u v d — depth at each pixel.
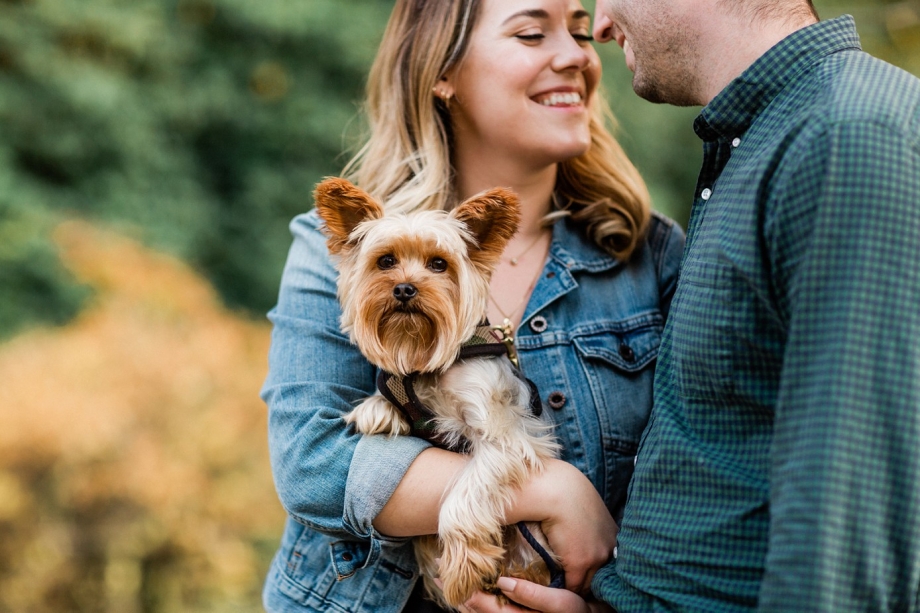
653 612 1.82
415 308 2.24
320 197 2.32
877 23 6.68
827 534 1.42
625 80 10.73
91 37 9.39
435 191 2.57
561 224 2.61
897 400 1.44
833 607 1.42
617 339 2.44
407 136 2.66
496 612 2.11
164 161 9.84
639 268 2.61
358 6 11.07
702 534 1.74
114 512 5.46
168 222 9.70
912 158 1.50
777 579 1.46
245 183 10.51
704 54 1.96
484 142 2.59
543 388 2.37
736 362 1.69
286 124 10.55
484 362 2.31
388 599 2.32
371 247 2.31
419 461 2.18
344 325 2.34
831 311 1.47
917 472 1.44
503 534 2.28
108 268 8.11
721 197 1.81
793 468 1.48
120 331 6.57
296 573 2.39
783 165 1.61
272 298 10.40
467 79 2.52
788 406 1.51
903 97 1.58
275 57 10.71
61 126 9.11
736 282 1.68
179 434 5.85
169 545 5.61
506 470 2.13
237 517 5.95
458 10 2.50
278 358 2.38
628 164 2.76
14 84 8.93
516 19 2.44
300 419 2.25
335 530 2.19
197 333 7.16
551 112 2.46
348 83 11.01
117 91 9.27
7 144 8.88
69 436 5.39
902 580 1.45
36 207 8.48
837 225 1.49
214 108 10.22
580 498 2.15
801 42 1.80
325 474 2.17
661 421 1.88
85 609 5.39
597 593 2.03
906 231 1.47
